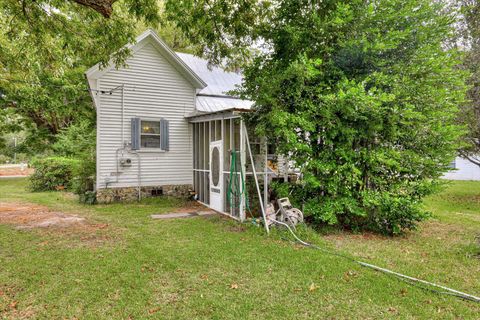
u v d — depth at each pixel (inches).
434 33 261.0
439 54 262.4
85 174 411.5
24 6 256.2
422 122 251.4
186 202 393.1
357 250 201.8
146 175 407.8
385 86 256.7
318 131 262.1
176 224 268.8
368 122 246.2
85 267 165.2
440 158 252.2
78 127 595.5
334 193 250.1
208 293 136.8
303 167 254.8
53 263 170.9
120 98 390.9
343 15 244.4
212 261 175.2
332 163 249.1
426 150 253.8
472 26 408.2
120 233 237.1
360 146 266.5
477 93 398.6
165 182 419.8
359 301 130.8
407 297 135.0
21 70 347.3
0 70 346.3
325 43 262.8
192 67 517.7
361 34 255.3
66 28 294.4
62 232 239.6
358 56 256.8
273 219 253.6
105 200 382.3
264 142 286.0
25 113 639.1
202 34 299.1
